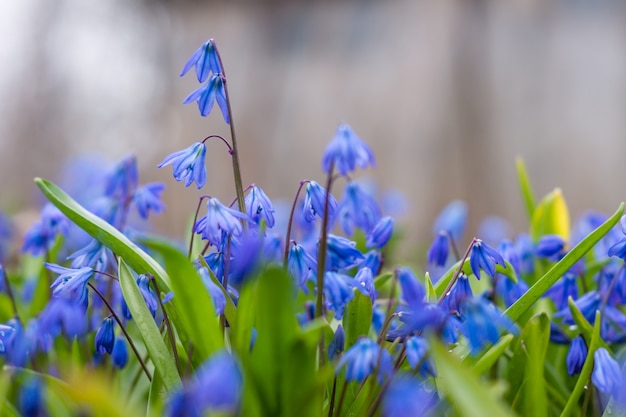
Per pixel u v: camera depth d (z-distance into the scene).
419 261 1.32
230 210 0.61
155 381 0.63
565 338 0.69
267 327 0.58
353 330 0.65
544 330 0.66
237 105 2.33
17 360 0.65
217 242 0.61
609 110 2.14
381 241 0.67
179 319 0.64
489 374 0.69
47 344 0.68
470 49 2.25
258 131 2.31
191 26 2.39
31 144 2.43
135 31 2.43
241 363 0.58
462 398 0.56
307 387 0.58
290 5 2.33
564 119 2.18
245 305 0.60
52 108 2.44
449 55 2.25
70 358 0.72
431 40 2.26
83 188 1.14
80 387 0.56
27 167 2.41
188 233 0.79
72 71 2.44
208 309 0.59
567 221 0.79
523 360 0.67
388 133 2.27
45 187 0.65
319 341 0.63
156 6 2.42
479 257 0.63
